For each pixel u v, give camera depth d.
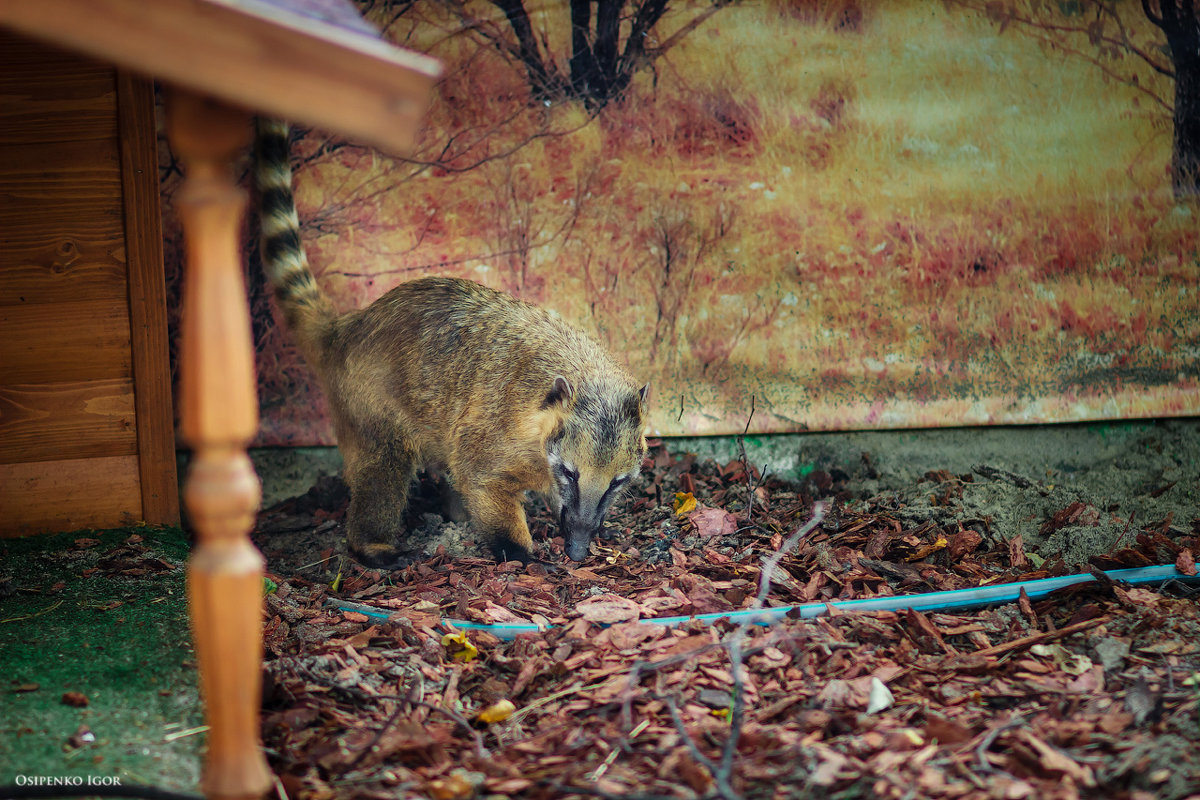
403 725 2.96
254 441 5.39
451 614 3.93
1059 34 5.41
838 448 5.61
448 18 5.21
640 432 4.53
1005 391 5.63
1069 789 2.53
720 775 2.48
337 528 5.07
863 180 5.49
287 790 2.62
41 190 4.21
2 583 3.90
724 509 5.04
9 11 1.58
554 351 4.58
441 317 4.70
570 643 3.55
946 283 5.57
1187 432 5.62
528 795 2.60
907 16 5.38
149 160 4.30
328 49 1.67
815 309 5.57
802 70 5.39
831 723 2.95
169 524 4.59
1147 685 3.04
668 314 5.55
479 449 4.55
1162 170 5.53
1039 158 5.50
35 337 4.30
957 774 2.64
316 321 4.90
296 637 3.64
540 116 5.34
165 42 1.63
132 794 2.45
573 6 5.25
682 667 3.31
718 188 5.46
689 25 5.32
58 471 4.42
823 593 4.03
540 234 5.45
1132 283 5.59
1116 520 4.60
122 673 3.18
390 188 5.34
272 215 4.84
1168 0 5.39
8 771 2.57
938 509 4.75
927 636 3.52
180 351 5.23
